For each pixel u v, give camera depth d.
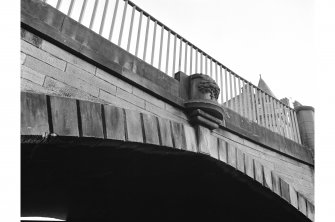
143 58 6.93
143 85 6.42
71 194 10.32
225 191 10.01
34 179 8.59
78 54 5.45
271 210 10.61
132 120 5.82
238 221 12.30
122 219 12.92
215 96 7.75
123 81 6.15
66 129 4.75
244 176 8.41
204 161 7.71
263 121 10.30
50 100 4.68
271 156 9.75
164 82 7.10
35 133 4.39
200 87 7.59
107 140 5.36
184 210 12.08
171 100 6.94
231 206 11.22
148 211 12.23
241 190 9.60
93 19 6.03
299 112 12.58
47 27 5.07
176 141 6.59
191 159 7.76
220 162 7.69
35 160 7.09
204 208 11.80
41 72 4.89
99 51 5.88
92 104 5.23
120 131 5.54
